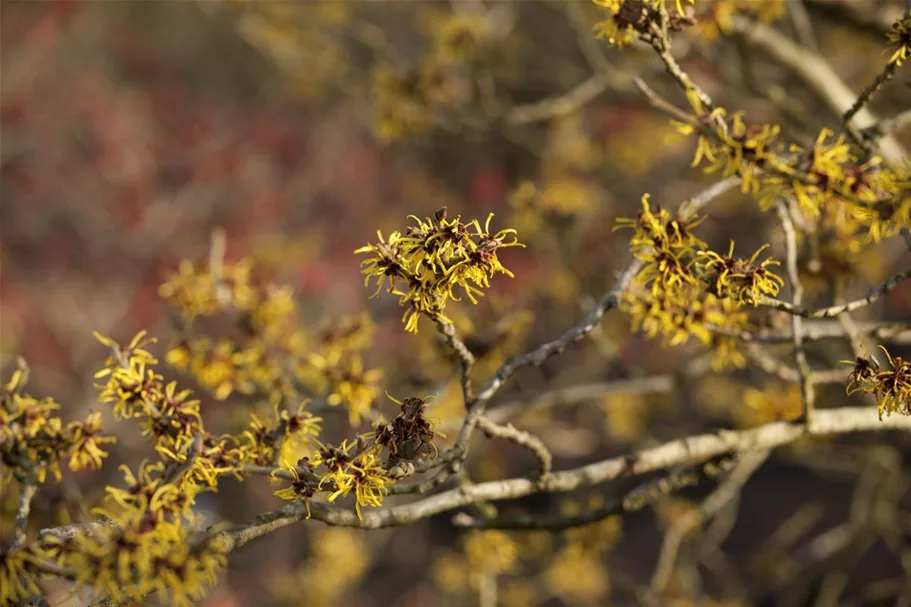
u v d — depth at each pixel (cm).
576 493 649
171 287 279
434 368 321
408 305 175
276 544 665
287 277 726
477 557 364
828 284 271
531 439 215
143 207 771
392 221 795
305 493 175
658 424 556
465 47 436
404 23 844
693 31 334
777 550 498
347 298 750
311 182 823
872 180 180
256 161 823
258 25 572
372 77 535
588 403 572
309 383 285
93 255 763
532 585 477
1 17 784
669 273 184
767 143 178
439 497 218
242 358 273
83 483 584
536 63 753
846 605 440
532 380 597
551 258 566
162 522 154
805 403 248
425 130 444
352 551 524
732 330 229
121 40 859
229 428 315
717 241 579
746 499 814
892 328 252
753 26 343
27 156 779
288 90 806
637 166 668
